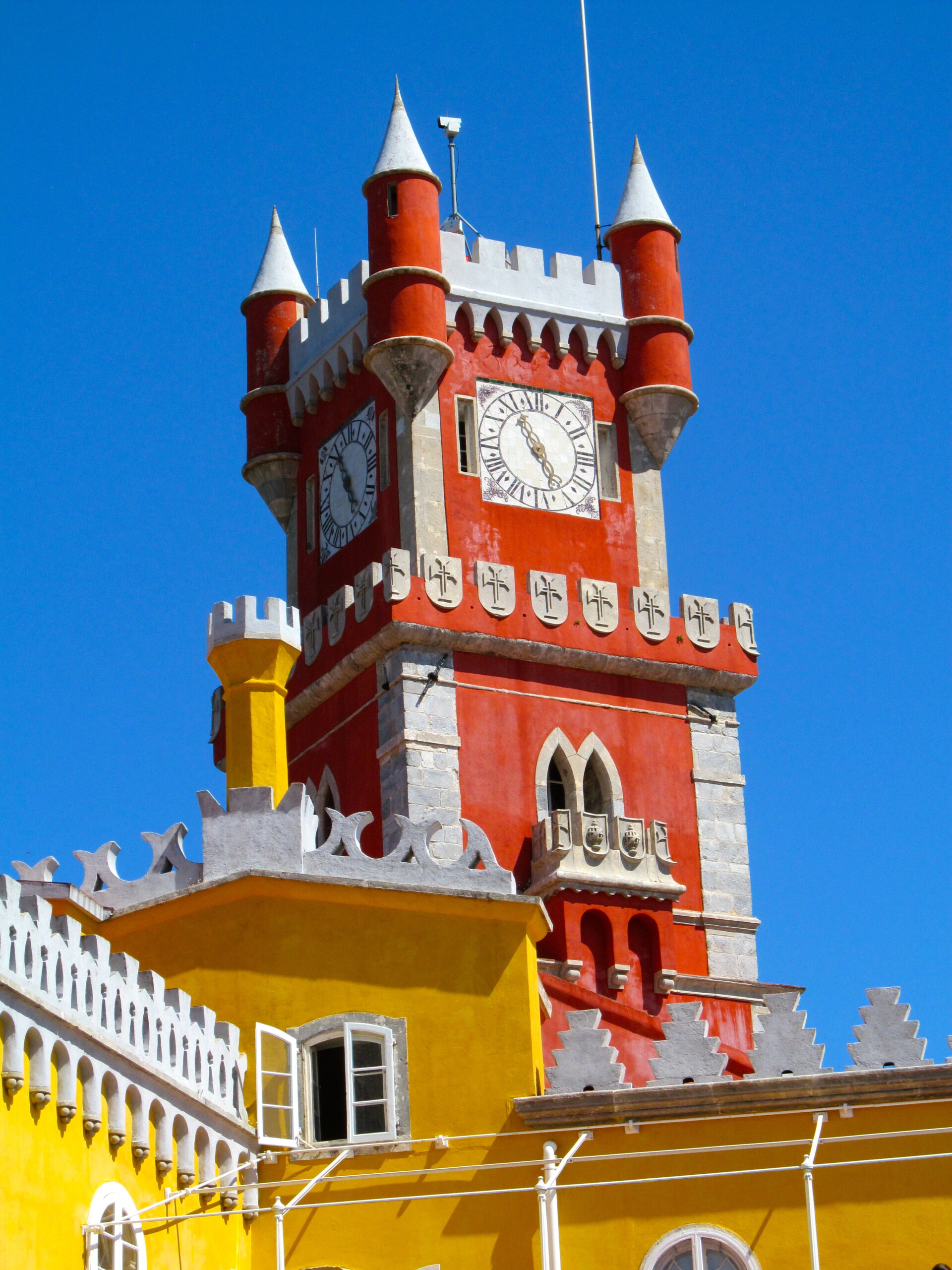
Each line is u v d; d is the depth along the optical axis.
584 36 75.12
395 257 66.44
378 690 63.78
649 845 63.19
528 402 68.19
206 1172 37.84
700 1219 38.78
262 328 73.19
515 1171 39.69
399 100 68.56
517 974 41.16
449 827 61.81
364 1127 40.38
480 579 64.50
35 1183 32.12
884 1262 37.97
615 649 65.56
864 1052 39.72
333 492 69.62
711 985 63.00
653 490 69.31
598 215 73.31
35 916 33.47
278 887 41.47
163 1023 36.81
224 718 70.62
